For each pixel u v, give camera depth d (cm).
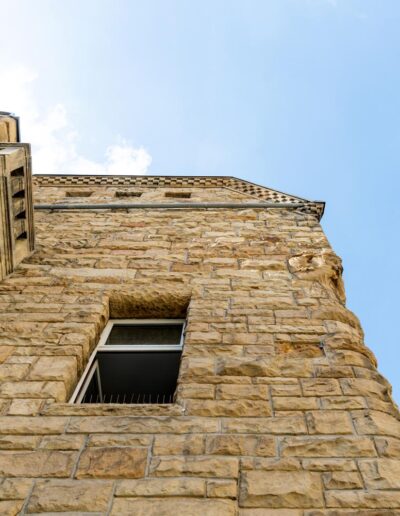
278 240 844
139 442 400
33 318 591
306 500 343
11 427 417
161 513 333
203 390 462
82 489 355
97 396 536
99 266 745
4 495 351
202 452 388
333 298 639
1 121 920
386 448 391
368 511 334
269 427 414
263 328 562
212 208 1055
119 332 628
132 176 1365
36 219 996
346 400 447
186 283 678
